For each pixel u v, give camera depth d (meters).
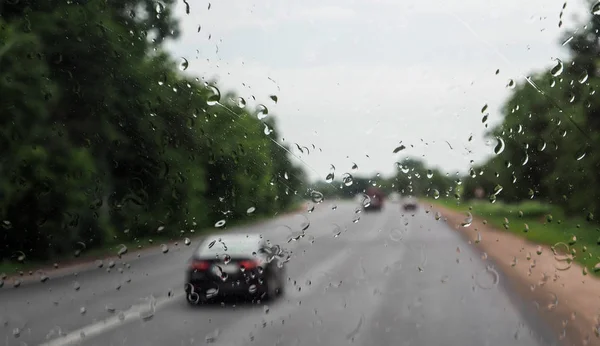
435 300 7.07
